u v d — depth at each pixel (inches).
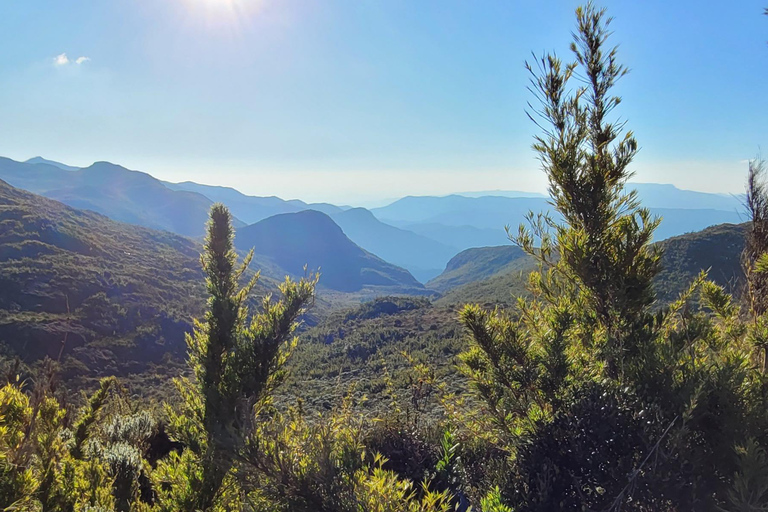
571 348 128.0
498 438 123.8
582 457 91.4
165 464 130.2
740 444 82.7
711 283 152.1
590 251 122.0
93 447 140.0
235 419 101.3
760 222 148.4
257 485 83.2
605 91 130.1
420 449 131.5
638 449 88.9
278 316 142.6
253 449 83.8
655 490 83.6
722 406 91.2
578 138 130.3
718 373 95.9
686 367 103.0
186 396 140.0
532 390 117.5
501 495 95.0
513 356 121.3
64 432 138.0
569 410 100.7
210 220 152.6
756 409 89.7
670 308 129.1
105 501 115.7
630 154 127.6
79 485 116.6
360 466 86.6
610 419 92.6
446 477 110.3
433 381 145.9
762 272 139.1
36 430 112.3
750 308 147.3
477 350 130.1
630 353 116.9
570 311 126.4
